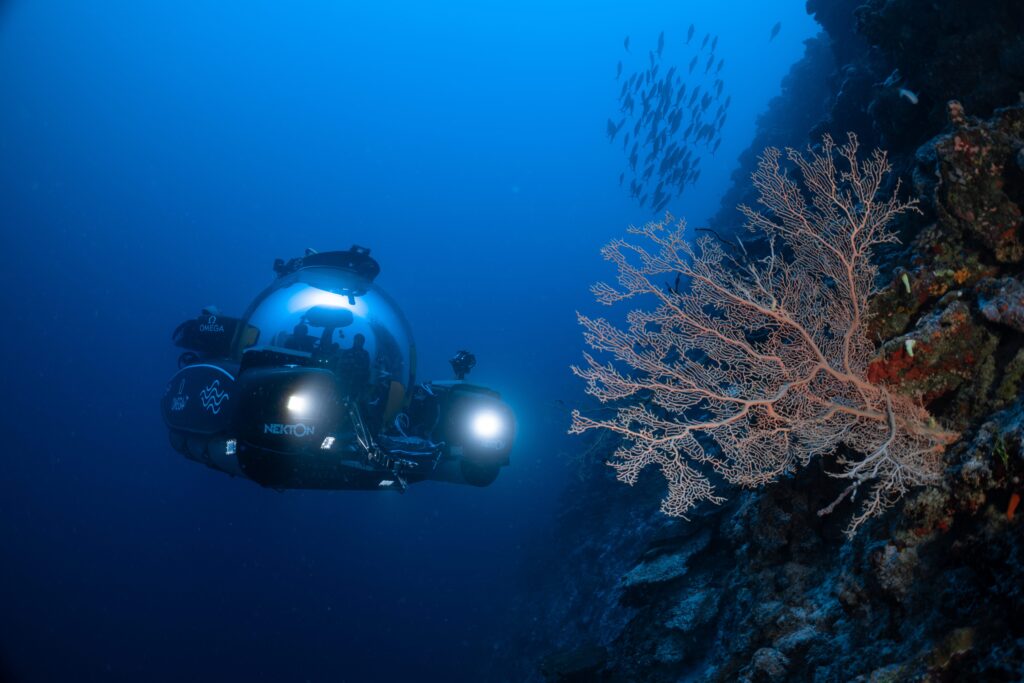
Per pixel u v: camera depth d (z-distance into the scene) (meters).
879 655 2.82
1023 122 3.40
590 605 11.64
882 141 5.84
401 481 4.55
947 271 3.50
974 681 2.21
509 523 30.75
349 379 4.73
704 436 5.86
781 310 3.13
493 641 17.75
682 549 5.86
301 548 43.16
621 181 23.34
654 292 3.43
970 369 3.14
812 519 4.02
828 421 3.14
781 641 3.57
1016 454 2.42
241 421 4.27
